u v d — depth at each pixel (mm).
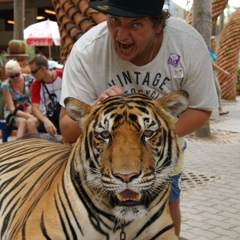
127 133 2355
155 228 2666
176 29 2896
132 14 2566
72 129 3037
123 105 2463
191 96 3082
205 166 7527
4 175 3330
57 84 5906
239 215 5211
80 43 2996
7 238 2953
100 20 4250
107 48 2898
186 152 8633
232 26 17188
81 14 4402
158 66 2904
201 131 10078
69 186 2607
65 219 2580
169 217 2771
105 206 2520
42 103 5941
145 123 2418
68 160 2740
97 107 2553
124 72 2934
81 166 2547
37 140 3869
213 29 13938
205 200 5738
